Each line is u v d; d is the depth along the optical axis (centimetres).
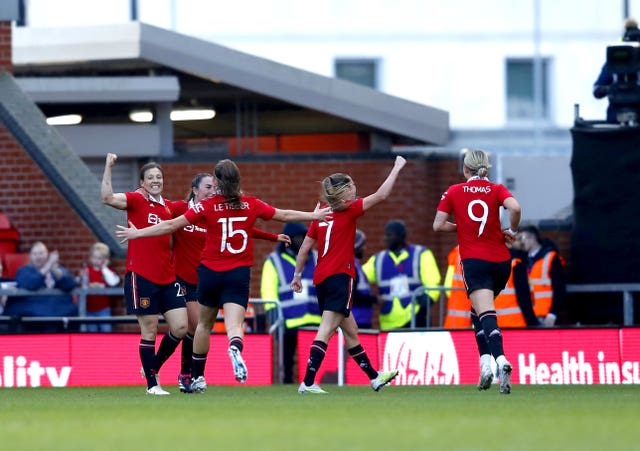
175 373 5950
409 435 2800
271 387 5634
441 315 6425
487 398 4322
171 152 7856
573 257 6675
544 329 5747
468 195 4462
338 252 4641
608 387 5328
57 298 6203
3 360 5912
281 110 8544
